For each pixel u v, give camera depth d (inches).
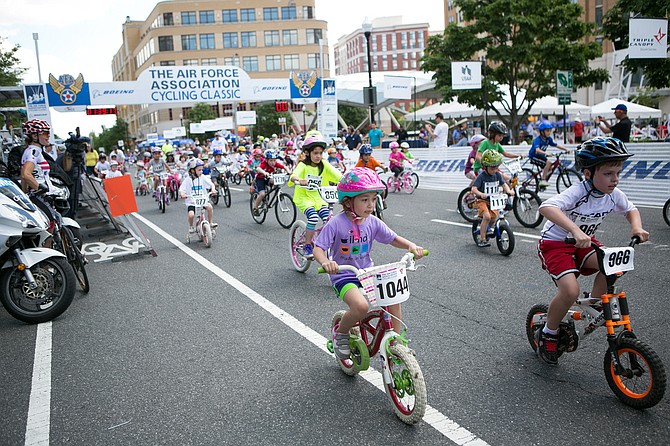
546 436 135.0
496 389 160.4
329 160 576.7
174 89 873.5
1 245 227.5
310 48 3558.1
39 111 817.5
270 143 1012.5
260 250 378.6
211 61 3548.2
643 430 135.0
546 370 171.2
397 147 671.8
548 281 264.8
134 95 853.8
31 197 281.4
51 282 243.3
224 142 1053.8
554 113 1206.3
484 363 178.5
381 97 1325.0
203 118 2805.1
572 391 156.8
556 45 867.4
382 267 146.0
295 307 247.0
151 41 3567.9
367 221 160.1
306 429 144.4
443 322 217.8
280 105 946.7
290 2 3531.0
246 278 303.1
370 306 151.6
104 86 838.5
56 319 247.0
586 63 915.4
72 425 152.9
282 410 155.0
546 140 526.6
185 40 3523.6
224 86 901.2
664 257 291.3
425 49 979.3
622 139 494.6
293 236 314.7
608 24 706.8
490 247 344.5
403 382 143.7
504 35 906.1
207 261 350.6
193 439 142.5
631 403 145.2
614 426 137.6
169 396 167.0
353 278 156.8
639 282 251.0
